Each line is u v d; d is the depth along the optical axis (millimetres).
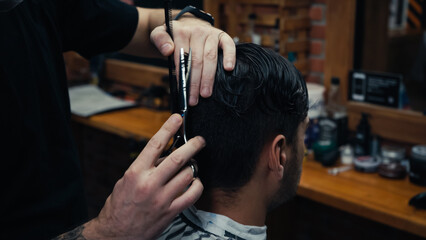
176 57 880
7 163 1030
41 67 1068
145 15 1229
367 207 1853
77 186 1141
